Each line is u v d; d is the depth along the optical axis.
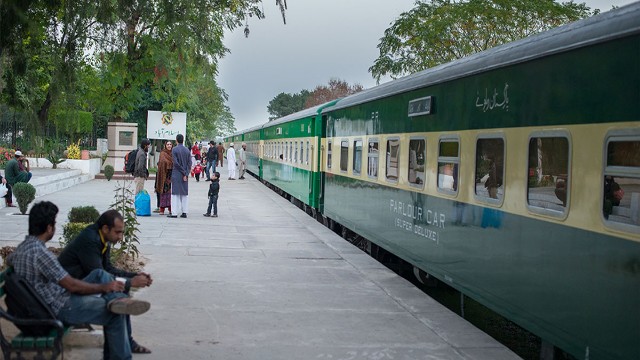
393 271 11.96
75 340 6.31
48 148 31.53
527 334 9.55
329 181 17.06
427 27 28.55
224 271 10.48
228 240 13.74
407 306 8.56
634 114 4.96
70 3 8.99
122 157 32.50
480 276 7.75
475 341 7.09
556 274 6.00
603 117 5.35
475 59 8.28
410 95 10.48
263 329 7.34
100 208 18.06
